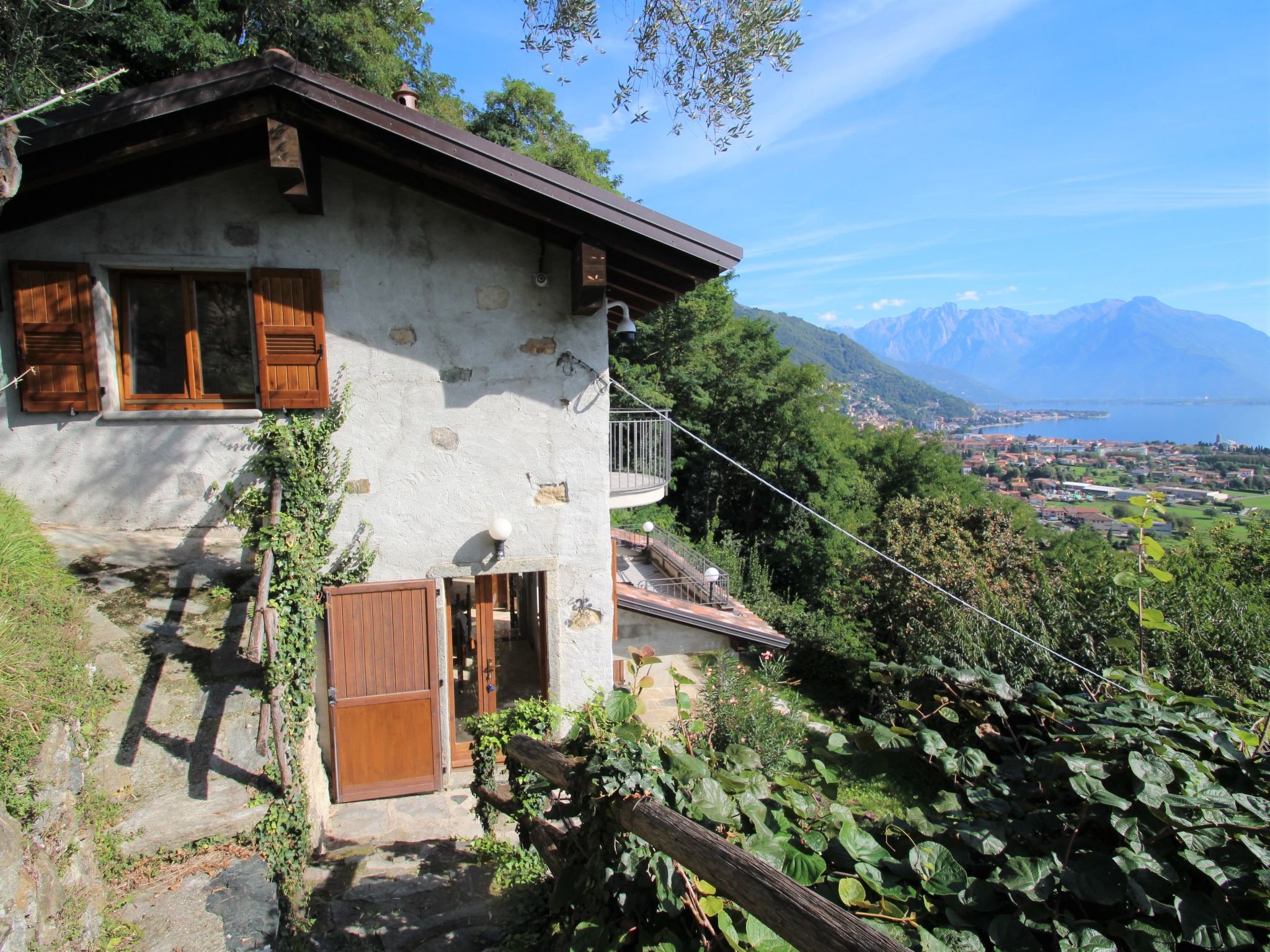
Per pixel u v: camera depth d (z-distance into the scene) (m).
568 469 5.66
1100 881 2.24
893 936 2.05
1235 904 2.22
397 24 12.88
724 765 2.73
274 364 5.13
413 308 5.34
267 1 9.78
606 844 2.32
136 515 5.13
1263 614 8.35
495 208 5.32
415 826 5.14
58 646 3.90
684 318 25.25
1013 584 12.62
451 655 5.79
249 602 4.83
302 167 4.58
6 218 4.73
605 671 5.91
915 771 5.93
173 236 4.98
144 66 9.34
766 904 1.64
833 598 15.55
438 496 5.48
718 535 26.14
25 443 4.99
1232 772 2.85
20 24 3.49
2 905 2.49
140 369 5.23
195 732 4.08
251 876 3.50
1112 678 3.52
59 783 3.24
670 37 5.21
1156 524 4.04
